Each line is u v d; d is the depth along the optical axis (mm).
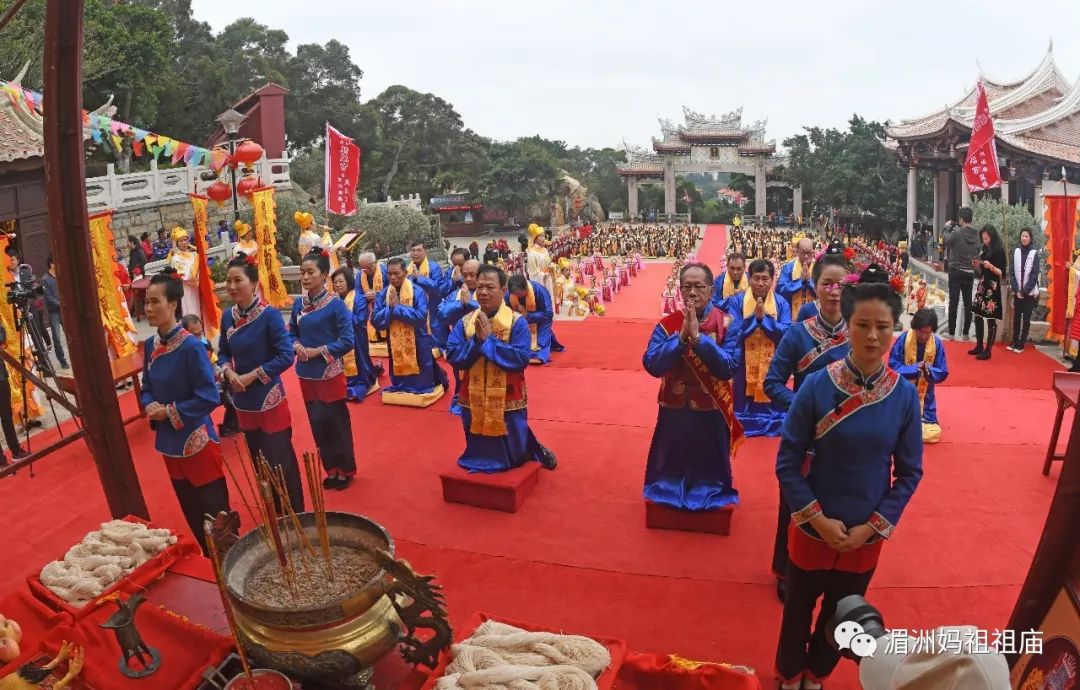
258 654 3244
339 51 50750
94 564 4348
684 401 6035
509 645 3553
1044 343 11625
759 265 7918
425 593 3266
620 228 55719
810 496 3854
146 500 7004
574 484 7059
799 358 5285
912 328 7793
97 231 11078
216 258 20953
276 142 33312
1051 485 6824
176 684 3547
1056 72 30312
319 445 7129
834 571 3990
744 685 3520
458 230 59375
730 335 5996
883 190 49469
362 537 3812
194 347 5465
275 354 6199
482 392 6691
